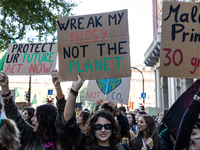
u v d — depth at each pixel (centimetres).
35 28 1461
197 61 300
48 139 330
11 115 354
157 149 419
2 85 363
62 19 349
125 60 328
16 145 277
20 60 434
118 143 294
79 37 342
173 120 353
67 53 342
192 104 221
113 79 567
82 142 291
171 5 308
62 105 316
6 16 1407
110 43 335
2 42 1430
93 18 342
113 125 290
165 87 3144
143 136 448
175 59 302
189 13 306
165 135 453
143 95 2634
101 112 291
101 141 289
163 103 3111
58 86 328
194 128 220
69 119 284
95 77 333
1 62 470
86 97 582
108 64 332
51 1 1455
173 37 305
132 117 746
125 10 334
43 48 430
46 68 421
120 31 333
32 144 340
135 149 447
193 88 349
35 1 1380
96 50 337
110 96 561
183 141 218
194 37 303
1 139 268
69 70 338
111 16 338
